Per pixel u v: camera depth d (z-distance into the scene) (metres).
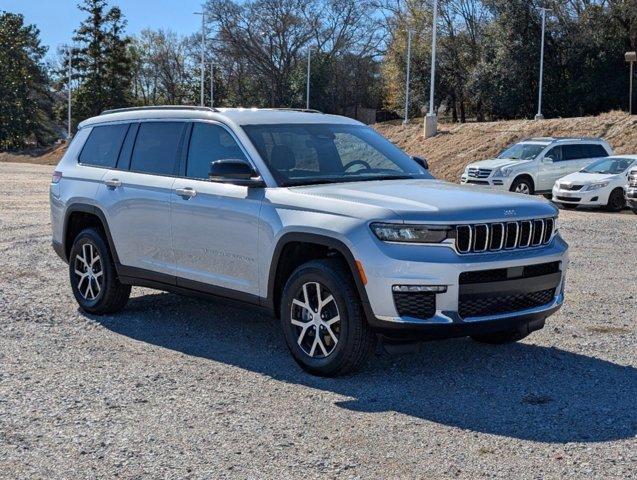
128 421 5.04
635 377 6.00
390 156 7.31
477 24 64.50
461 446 4.64
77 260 8.20
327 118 7.50
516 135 39.03
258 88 84.56
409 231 5.58
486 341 6.93
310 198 6.09
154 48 92.81
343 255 5.83
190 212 6.93
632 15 49.19
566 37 53.38
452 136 42.75
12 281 9.75
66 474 4.25
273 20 81.88
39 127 81.56
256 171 6.58
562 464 4.38
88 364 6.30
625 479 4.18
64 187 8.35
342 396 5.55
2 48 77.25
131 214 7.50
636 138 34.31
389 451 4.57
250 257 6.45
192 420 5.06
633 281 10.11
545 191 26.03
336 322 5.86
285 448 4.61
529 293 5.98
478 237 5.72
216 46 83.88
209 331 7.43
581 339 7.13
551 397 5.53
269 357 6.56
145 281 7.50
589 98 52.22
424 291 5.54
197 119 7.28
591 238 14.62
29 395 5.52
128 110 8.13
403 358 6.52
